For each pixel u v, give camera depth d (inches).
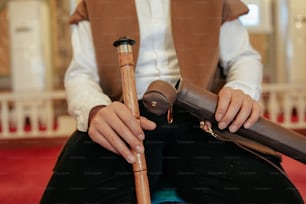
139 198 21.6
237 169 24.6
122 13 29.1
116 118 22.1
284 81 134.3
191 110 22.5
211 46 28.3
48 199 24.5
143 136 21.9
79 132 26.4
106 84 29.6
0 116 117.2
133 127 21.7
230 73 29.9
